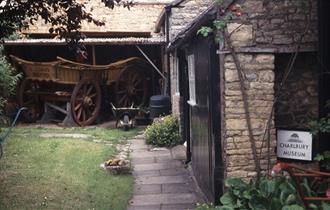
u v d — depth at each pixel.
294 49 5.98
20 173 8.58
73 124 15.23
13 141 11.63
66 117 15.30
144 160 10.46
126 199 7.48
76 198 7.32
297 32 5.97
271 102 6.02
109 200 7.36
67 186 7.89
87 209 6.84
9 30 6.45
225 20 5.69
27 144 11.28
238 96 6.00
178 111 12.49
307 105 6.33
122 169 9.12
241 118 6.03
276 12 5.94
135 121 15.33
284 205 4.91
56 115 16.25
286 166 4.20
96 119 15.81
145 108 16.19
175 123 12.27
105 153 10.62
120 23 17.70
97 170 9.09
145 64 16.84
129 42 15.72
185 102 10.14
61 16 6.25
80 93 15.23
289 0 5.94
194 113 8.65
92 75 15.47
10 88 10.72
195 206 7.14
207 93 6.80
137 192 8.02
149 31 17.59
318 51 5.96
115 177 8.84
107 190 7.91
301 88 6.33
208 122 6.81
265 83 6.00
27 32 15.96
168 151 11.37
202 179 7.78
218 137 6.47
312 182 5.46
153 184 8.53
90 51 17.23
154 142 12.06
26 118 15.59
